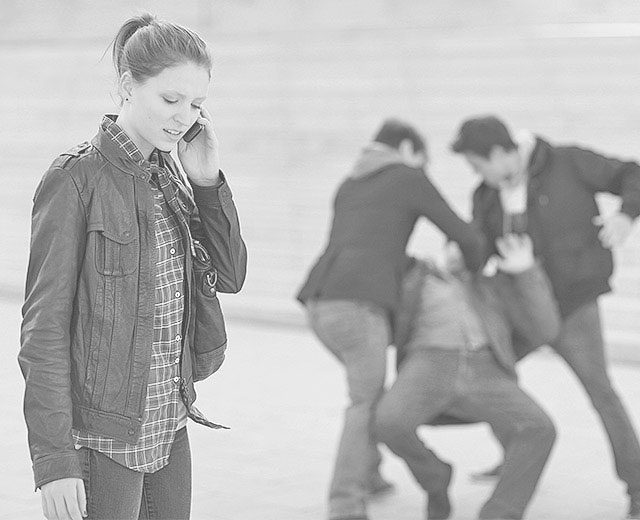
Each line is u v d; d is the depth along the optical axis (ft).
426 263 33.30
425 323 31.99
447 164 75.05
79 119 90.84
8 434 43.50
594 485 37.09
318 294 32.65
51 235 17.11
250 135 84.07
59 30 97.86
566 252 33.88
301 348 62.95
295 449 41.83
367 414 31.89
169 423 18.19
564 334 34.30
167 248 18.03
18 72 93.04
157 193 18.03
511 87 74.02
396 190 32.65
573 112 71.87
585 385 34.35
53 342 16.88
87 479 17.54
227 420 46.32
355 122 80.43
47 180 17.33
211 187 18.40
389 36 78.69
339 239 32.78
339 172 80.02
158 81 17.20
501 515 30.83
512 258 32.58
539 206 34.09
